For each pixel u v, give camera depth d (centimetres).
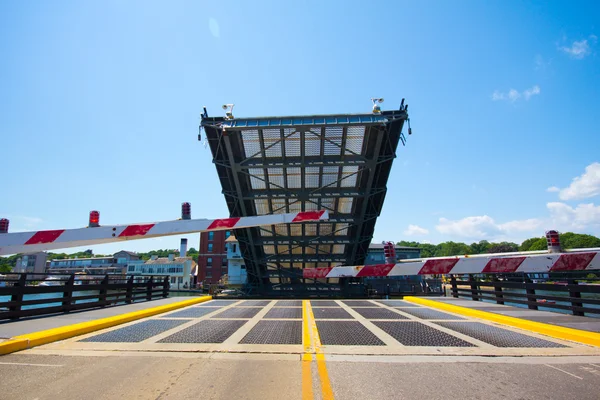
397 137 1411
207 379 355
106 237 520
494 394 314
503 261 895
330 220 1706
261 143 1446
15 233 464
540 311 806
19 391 323
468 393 316
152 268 6838
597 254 739
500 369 382
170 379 355
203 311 895
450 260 1004
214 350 461
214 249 6481
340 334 559
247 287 2238
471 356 430
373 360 415
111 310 867
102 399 306
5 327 583
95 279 962
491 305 942
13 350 460
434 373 370
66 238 489
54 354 448
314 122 1345
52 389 328
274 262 2022
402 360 415
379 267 1150
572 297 729
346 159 1473
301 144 1424
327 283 2156
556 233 931
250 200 1672
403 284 3014
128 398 308
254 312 865
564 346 475
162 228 565
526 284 866
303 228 1795
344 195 1608
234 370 383
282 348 469
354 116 1349
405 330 592
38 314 751
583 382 343
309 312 853
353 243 1841
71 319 689
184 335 558
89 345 493
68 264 8488
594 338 481
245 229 1773
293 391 323
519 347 470
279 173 1549
